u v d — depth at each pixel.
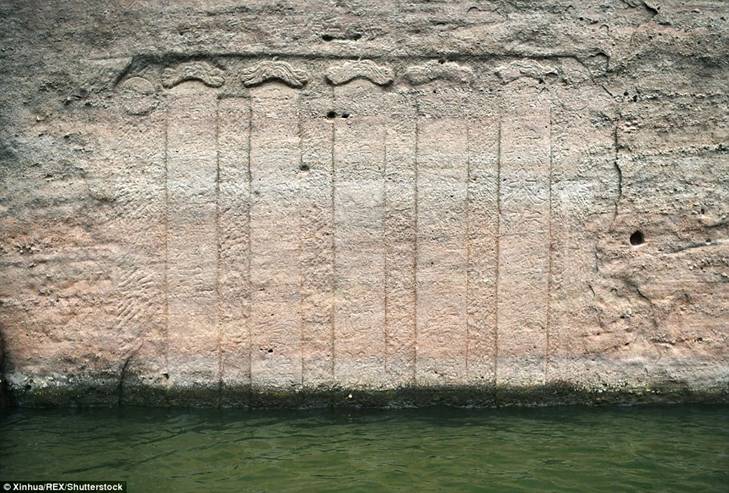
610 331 5.39
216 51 5.21
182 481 4.45
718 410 5.41
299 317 5.30
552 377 5.39
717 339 5.40
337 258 5.28
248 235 5.27
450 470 4.61
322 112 5.26
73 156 5.24
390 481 4.49
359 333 5.32
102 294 5.27
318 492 4.35
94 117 5.23
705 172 5.39
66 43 5.23
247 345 5.30
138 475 4.50
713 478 4.53
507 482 4.48
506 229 5.30
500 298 5.33
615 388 5.40
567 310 5.36
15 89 5.25
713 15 5.39
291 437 5.00
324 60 5.25
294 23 5.23
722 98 5.39
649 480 4.51
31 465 4.59
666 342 5.41
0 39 5.24
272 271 5.28
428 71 5.26
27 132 5.25
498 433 5.07
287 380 5.32
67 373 5.31
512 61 5.29
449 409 5.37
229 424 5.15
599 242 5.36
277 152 5.25
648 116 5.36
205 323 5.29
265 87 5.24
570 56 5.32
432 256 5.30
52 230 5.26
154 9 5.22
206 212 5.25
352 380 5.33
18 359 5.32
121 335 5.29
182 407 5.33
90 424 5.14
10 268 5.27
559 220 5.32
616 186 5.36
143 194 5.23
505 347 5.36
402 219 5.29
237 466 4.63
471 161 5.29
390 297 5.31
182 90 5.23
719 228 5.40
